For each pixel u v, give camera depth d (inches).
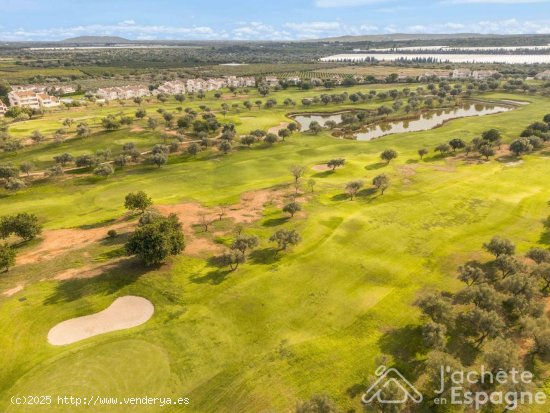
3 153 4712.1
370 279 2084.2
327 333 1717.5
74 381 1471.5
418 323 1756.9
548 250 2260.1
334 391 1432.1
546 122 5383.9
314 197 3196.4
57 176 4020.7
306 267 2187.5
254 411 1365.7
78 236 2637.8
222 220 2785.4
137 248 2075.5
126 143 5027.1
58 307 1866.4
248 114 7224.4
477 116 6491.1
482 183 3388.3
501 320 1598.2
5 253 2127.2
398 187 3368.6
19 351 1619.1
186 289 1999.3
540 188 3238.2
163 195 3474.4
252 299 1921.8
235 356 1598.2
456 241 2454.5
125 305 1898.4
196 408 1387.8
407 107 7165.4
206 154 4832.7
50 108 7677.2
